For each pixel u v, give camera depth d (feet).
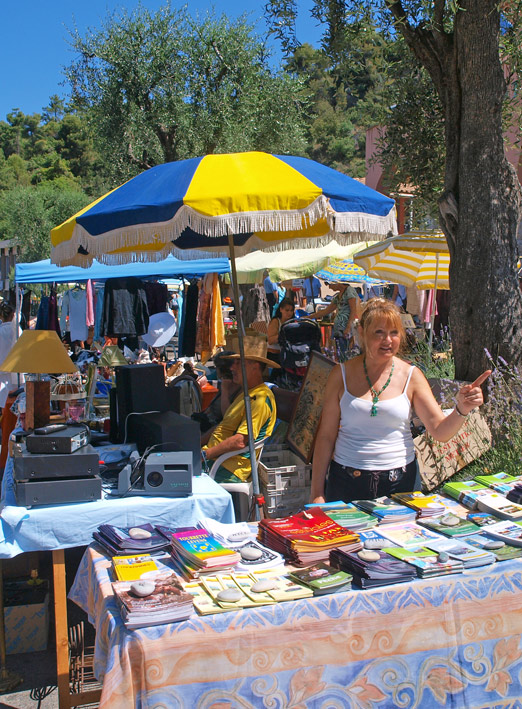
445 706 6.97
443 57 15.71
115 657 6.05
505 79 16.65
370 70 20.58
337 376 10.34
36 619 12.19
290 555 7.59
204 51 50.37
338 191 10.27
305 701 6.48
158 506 9.85
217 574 7.23
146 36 49.98
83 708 10.05
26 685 10.96
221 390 15.99
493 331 15.08
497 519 8.73
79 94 51.47
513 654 7.28
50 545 9.37
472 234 15.23
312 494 10.41
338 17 17.99
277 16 18.62
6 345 22.24
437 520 8.70
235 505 13.64
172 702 6.12
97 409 16.55
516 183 15.31
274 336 27.07
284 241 12.69
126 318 27.02
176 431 10.97
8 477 10.96
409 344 21.99
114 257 13.67
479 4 14.58
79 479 9.77
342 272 28.99
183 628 6.21
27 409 10.75
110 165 52.16
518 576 7.34
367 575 6.86
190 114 50.01
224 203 9.61
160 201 9.86
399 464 10.02
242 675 6.32
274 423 14.15
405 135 21.08
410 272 25.16
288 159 11.25
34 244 114.32
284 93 53.52
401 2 16.16
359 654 6.68
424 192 20.49
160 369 12.81
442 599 7.00
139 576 7.11
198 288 29.81
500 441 13.73
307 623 6.51
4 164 291.99
